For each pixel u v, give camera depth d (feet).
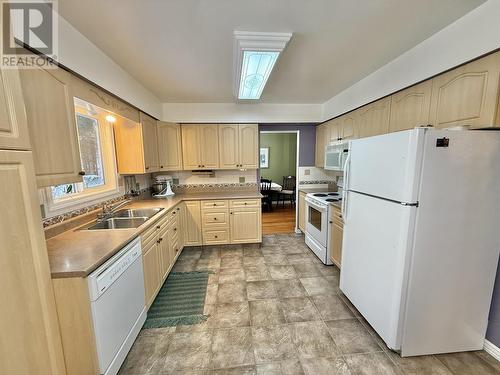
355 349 5.45
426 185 4.54
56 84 4.35
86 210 6.88
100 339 4.24
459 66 4.95
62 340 4.01
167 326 6.24
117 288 4.86
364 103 8.29
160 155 10.94
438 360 5.12
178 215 10.39
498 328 5.08
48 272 3.66
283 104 11.91
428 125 5.80
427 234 4.71
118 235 5.57
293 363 5.09
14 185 3.07
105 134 8.38
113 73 6.48
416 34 5.39
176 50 5.93
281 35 5.23
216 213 11.48
